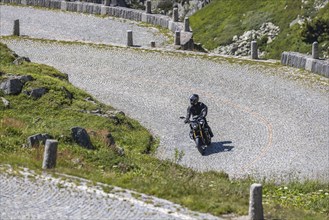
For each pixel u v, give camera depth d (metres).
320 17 101.00
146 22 96.12
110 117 54.69
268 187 42.31
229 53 108.50
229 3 122.75
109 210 31.16
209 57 77.56
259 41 107.88
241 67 73.81
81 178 35.81
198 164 48.78
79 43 83.06
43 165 37.34
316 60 71.06
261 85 67.50
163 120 58.72
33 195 32.75
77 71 72.75
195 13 126.75
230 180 43.22
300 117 58.56
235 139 53.78
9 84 55.44
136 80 69.81
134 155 46.81
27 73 59.12
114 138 51.66
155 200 32.88
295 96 64.12
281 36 106.25
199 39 116.12
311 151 50.97
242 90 66.19
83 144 45.22
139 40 87.31
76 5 101.81
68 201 32.12
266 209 34.41
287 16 109.62
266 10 114.50
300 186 42.88
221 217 31.41
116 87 67.75
